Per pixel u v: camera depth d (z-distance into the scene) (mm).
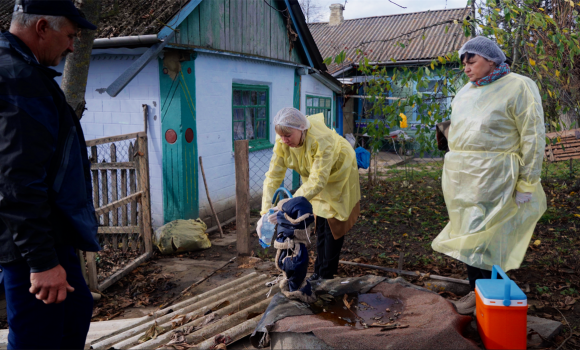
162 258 5270
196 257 5297
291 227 2771
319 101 11344
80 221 1942
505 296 2283
